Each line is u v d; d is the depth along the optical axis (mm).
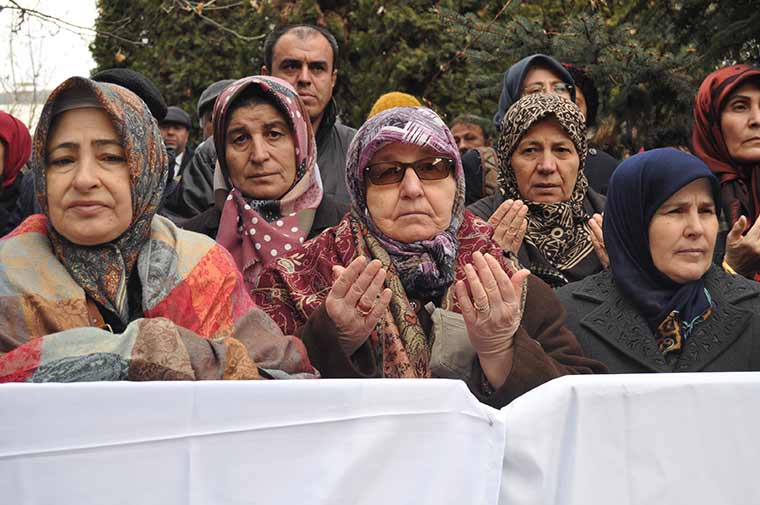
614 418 2035
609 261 3199
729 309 3021
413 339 2760
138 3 11852
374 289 2549
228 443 1890
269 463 1899
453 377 2680
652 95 5750
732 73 4359
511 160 3910
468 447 1958
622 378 2045
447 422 1955
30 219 2535
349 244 2947
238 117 3553
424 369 2748
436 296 2889
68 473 1841
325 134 4664
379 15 10398
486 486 1955
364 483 1927
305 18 10664
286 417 1910
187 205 4258
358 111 10500
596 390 2029
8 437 1829
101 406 1857
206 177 4301
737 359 2971
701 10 5582
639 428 2043
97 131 2463
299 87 4617
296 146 3562
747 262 3537
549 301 2908
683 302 3033
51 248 2480
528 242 3750
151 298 2449
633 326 3035
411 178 2883
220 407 1893
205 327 2471
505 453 1994
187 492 1873
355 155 2979
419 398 1951
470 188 4688
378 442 1935
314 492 1907
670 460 2049
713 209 3096
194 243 2600
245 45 11141
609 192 3205
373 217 2920
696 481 2055
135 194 2484
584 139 3908
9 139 4223
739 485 2068
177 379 2164
